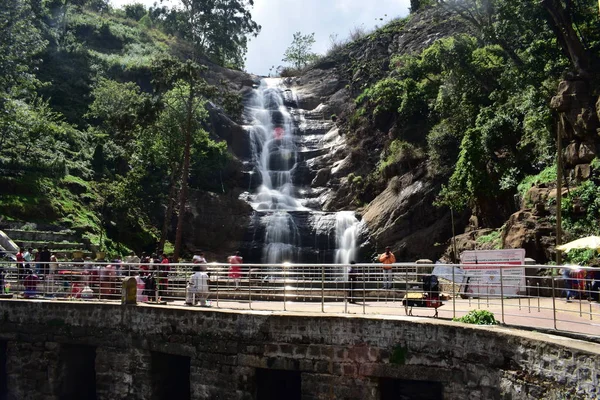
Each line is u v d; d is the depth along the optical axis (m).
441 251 38.34
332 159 55.50
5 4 40.19
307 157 57.09
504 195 32.62
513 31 34.59
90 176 44.16
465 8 38.50
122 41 74.62
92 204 40.41
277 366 14.68
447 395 12.40
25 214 34.16
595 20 30.06
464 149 34.12
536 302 18.41
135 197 42.81
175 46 80.12
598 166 25.02
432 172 41.56
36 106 48.72
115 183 43.09
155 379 17.14
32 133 40.88
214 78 73.19
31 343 19.16
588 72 27.41
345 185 50.91
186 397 18.41
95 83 60.09
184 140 41.62
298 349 14.47
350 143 55.66
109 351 17.64
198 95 38.03
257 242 44.75
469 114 39.47
